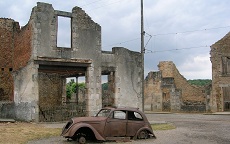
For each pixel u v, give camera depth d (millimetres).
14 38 24953
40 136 14617
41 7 20109
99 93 22000
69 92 37438
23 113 20297
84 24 21734
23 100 20453
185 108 40062
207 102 38219
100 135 13352
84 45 21594
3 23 25359
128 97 23391
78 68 21859
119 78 23062
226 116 31078
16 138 13734
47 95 28969
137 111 14406
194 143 13273
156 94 43531
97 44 22219
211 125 21391
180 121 24844
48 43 20156
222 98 37250
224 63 37656
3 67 25062
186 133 16625
